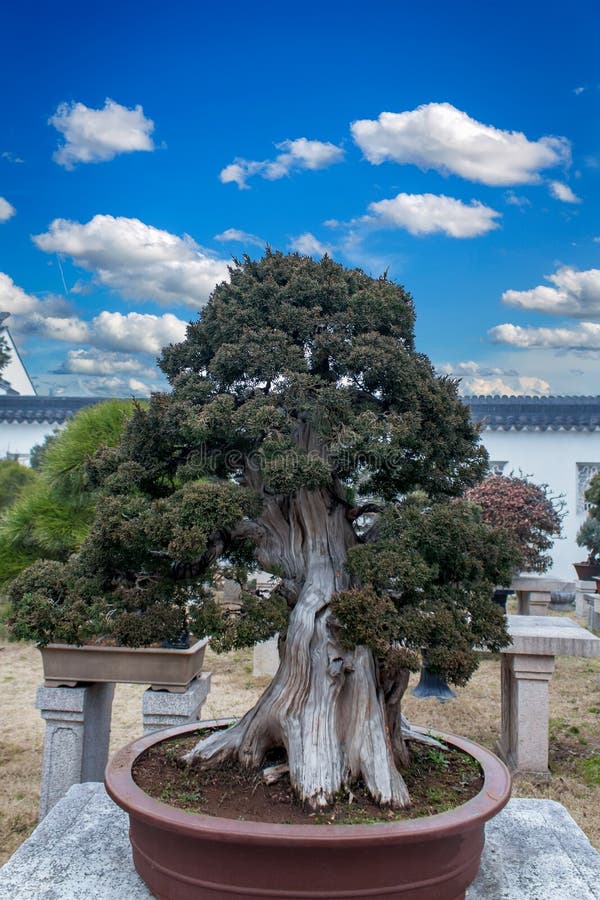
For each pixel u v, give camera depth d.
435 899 2.04
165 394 2.49
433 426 2.44
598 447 11.33
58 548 5.34
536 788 3.92
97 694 3.47
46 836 2.60
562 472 11.35
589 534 9.30
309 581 2.43
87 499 5.23
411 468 2.48
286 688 2.34
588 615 8.64
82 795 2.95
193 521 2.15
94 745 3.43
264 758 2.44
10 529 5.45
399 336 2.58
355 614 2.09
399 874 1.96
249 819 2.06
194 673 3.42
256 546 2.55
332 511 2.56
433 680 5.64
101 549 2.28
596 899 2.24
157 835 2.06
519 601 6.86
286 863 1.93
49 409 12.59
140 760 2.54
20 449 12.49
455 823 1.97
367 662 2.35
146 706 3.28
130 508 2.24
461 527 2.21
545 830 2.70
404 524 2.29
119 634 2.29
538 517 7.19
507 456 11.41
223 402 2.27
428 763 2.54
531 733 4.09
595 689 5.93
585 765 4.28
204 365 2.67
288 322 2.43
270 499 2.57
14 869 2.37
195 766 2.44
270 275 2.59
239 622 2.16
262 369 2.35
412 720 5.06
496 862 2.46
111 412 5.20
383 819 2.06
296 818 2.06
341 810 2.11
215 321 2.55
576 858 2.49
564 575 11.18
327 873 1.93
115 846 2.53
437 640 2.10
